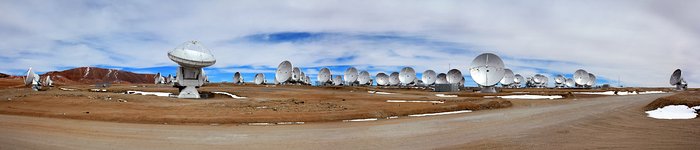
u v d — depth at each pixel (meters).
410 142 13.41
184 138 14.09
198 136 14.62
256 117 20.30
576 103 36.59
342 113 22.45
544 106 32.97
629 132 15.53
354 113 22.52
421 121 20.62
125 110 24.27
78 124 17.89
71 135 14.34
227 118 19.69
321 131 16.31
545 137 14.32
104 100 31.73
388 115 23.75
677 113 22.98
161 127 17.19
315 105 29.73
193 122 19.03
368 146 12.66
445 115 24.69
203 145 12.69
